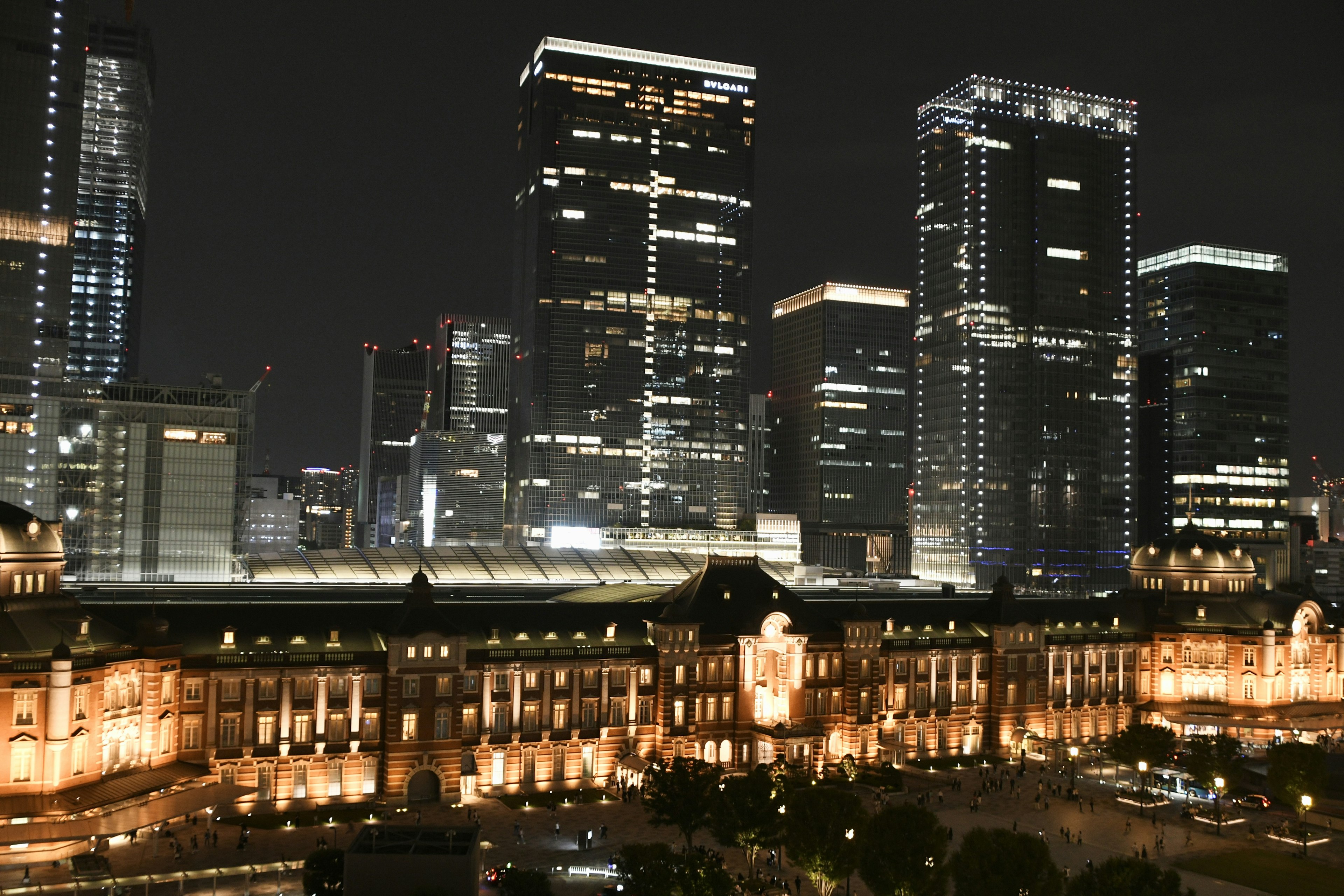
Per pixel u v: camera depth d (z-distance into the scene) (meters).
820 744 162.25
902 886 101.12
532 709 150.25
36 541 128.88
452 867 93.50
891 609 184.12
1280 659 194.38
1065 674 188.38
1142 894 91.69
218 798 125.44
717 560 170.50
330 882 97.31
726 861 124.50
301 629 144.38
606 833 131.38
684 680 158.25
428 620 144.75
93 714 122.50
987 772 167.62
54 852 114.69
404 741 141.88
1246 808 152.38
